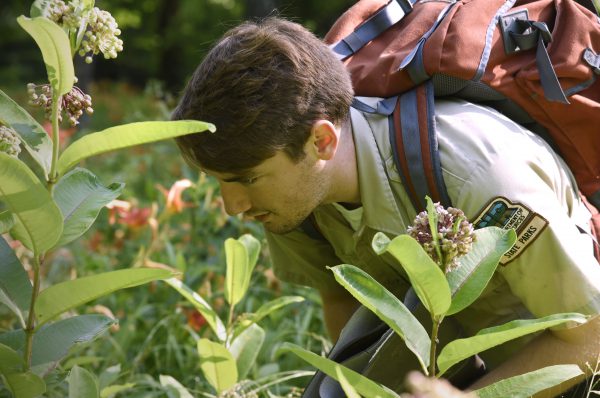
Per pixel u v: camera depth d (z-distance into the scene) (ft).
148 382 9.68
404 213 6.89
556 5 7.39
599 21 7.50
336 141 6.53
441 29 6.89
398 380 7.26
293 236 8.12
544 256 6.22
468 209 6.33
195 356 10.90
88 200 6.04
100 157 21.83
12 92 45.73
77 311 10.99
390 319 5.47
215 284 12.62
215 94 6.26
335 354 7.52
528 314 7.05
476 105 6.95
